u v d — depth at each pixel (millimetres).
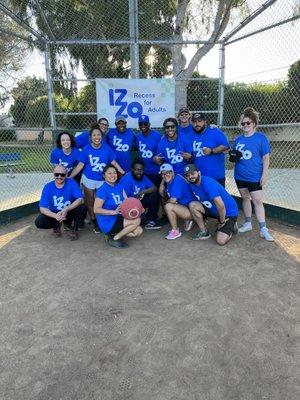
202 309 3105
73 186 4828
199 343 2666
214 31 6945
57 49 9852
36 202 6273
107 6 6953
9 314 3137
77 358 2549
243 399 2168
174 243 4648
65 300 3330
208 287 3484
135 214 4461
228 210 4539
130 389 2258
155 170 5781
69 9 6723
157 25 7656
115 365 2469
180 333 2787
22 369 2457
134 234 4688
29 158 12914
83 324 2945
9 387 2305
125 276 3748
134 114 6633
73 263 4133
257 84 6883
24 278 3812
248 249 4391
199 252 4328
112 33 7441
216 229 4965
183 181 4770
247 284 3525
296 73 5969
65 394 2234
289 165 10930
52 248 4621
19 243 4836
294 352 2561
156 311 3094
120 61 10398
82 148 5664
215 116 8547
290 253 4258
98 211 4531
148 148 5688
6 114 13688
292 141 10258
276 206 5523
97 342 2715
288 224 5316
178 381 2312
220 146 4992
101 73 10406
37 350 2646
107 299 3314
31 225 5605
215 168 5156
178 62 9445
